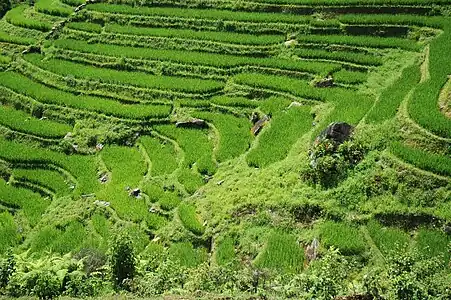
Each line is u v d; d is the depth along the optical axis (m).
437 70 31.42
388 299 15.89
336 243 23.88
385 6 40.50
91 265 24.42
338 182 26.55
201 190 30.70
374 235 24.05
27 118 41.06
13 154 37.72
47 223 32.25
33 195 35.19
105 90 41.44
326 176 27.05
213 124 36.34
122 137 37.59
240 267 24.47
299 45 40.16
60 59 45.62
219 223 27.62
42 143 38.78
